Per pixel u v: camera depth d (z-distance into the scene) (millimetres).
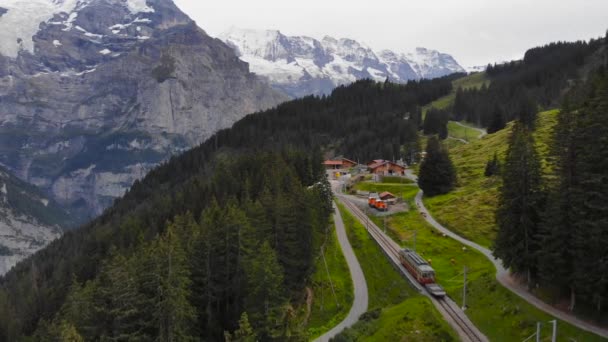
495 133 173250
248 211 73688
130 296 53562
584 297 47281
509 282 59969
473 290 62219
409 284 69750
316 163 130625
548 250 50562
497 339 49375
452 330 52562
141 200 193375
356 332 57688
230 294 66188
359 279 78375
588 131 47031
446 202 111438
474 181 123125
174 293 52562
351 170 182750
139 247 75125
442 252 83562
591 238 45188
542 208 55344
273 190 89688
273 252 59812
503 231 58750
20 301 114062
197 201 110188
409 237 92688
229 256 65375
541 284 55500
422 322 54656
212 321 63844
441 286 67125
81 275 101688
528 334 47406
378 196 122688
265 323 53906
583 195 46781
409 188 138750
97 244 112875
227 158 183375
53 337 59156
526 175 56250
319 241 88438
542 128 141250
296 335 51656
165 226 101812
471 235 89375
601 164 46125
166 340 52719
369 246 90625
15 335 92000
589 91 53719
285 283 70312
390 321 57125
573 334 44812
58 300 99000
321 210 92625
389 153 191250
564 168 50094
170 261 53688
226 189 108688
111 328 55938
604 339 42906
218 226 66938
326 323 65875
